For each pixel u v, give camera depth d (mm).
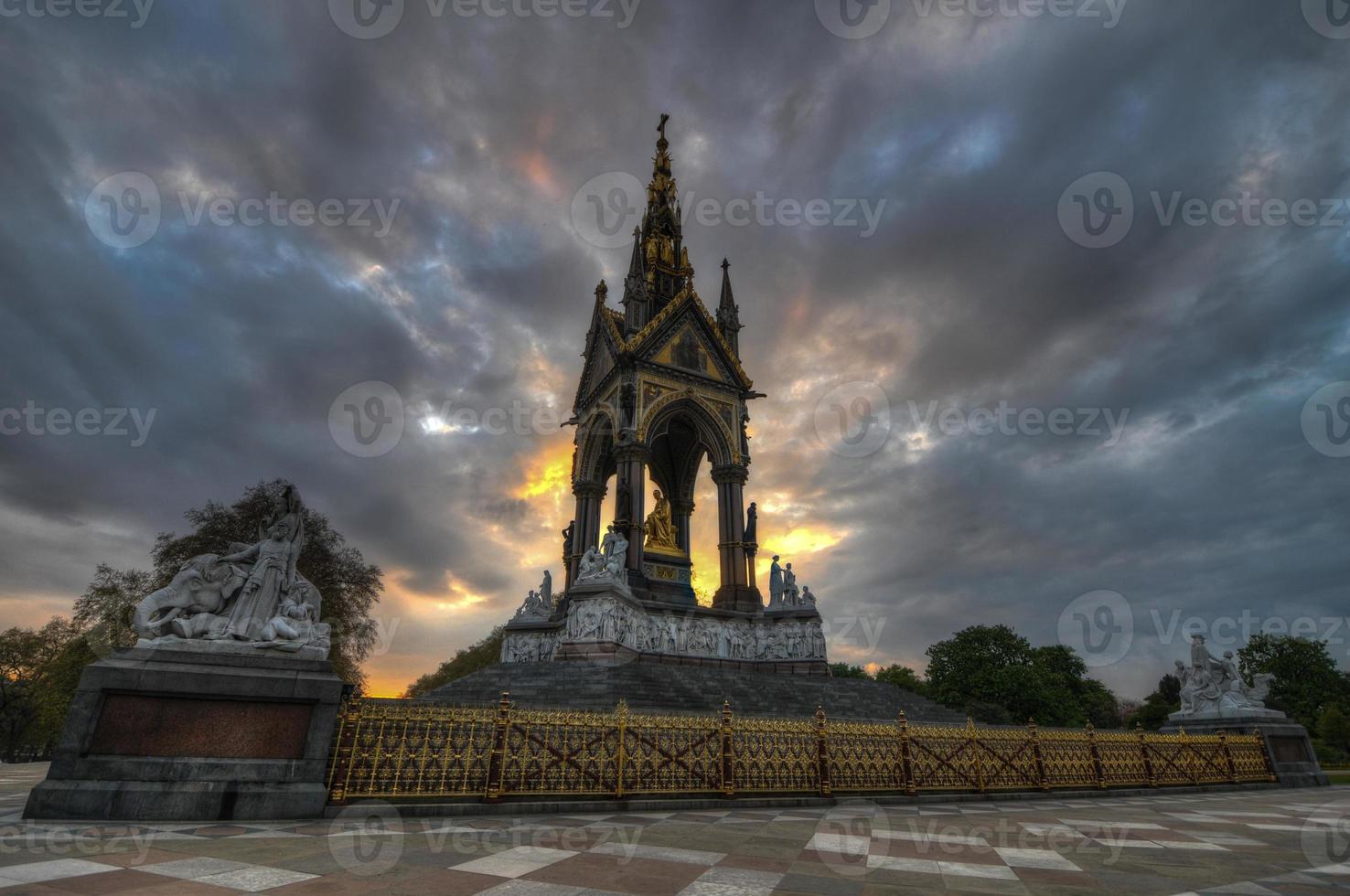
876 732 14203
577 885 5953
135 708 9086
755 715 21344
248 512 38969
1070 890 6367
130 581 37188
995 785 15008
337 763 9828
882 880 6539
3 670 54750
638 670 23125
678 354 38469
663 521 38406
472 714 11008
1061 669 74125
